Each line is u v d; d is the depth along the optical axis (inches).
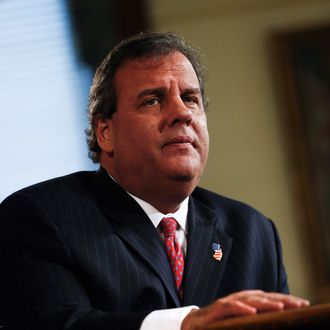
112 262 180.5
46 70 470.3
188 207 205.2
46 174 457.7
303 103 462.6
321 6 472.1
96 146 211.2
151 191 195.5
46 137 462.0
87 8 477.7
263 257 209.8
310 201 452.1
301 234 450.3
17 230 180.9
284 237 450.9
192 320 136.6
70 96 467.8
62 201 189.8
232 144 464.1
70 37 474.9
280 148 460.4
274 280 207.8
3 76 470.0
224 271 198.1
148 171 192.2
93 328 154.8
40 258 176.1
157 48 197.0
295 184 454.9
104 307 176.4
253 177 459.8
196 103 198.4
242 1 477.1
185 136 190.4
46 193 191.0
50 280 171.3
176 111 189.2
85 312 161.0
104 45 475.2
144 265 184.7
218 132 466.0
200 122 196.1
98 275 177.0
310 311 115.5
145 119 191.8
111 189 198.7
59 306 166.7
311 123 460.1
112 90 199.0
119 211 193.8
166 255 191.9
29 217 182.4
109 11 478.9
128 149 194.1
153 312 152.6
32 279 171.8
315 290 442.3
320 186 454.3
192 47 210.1
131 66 196.7
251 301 128.6
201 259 194.2
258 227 214.5
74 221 184.9
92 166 458.6
